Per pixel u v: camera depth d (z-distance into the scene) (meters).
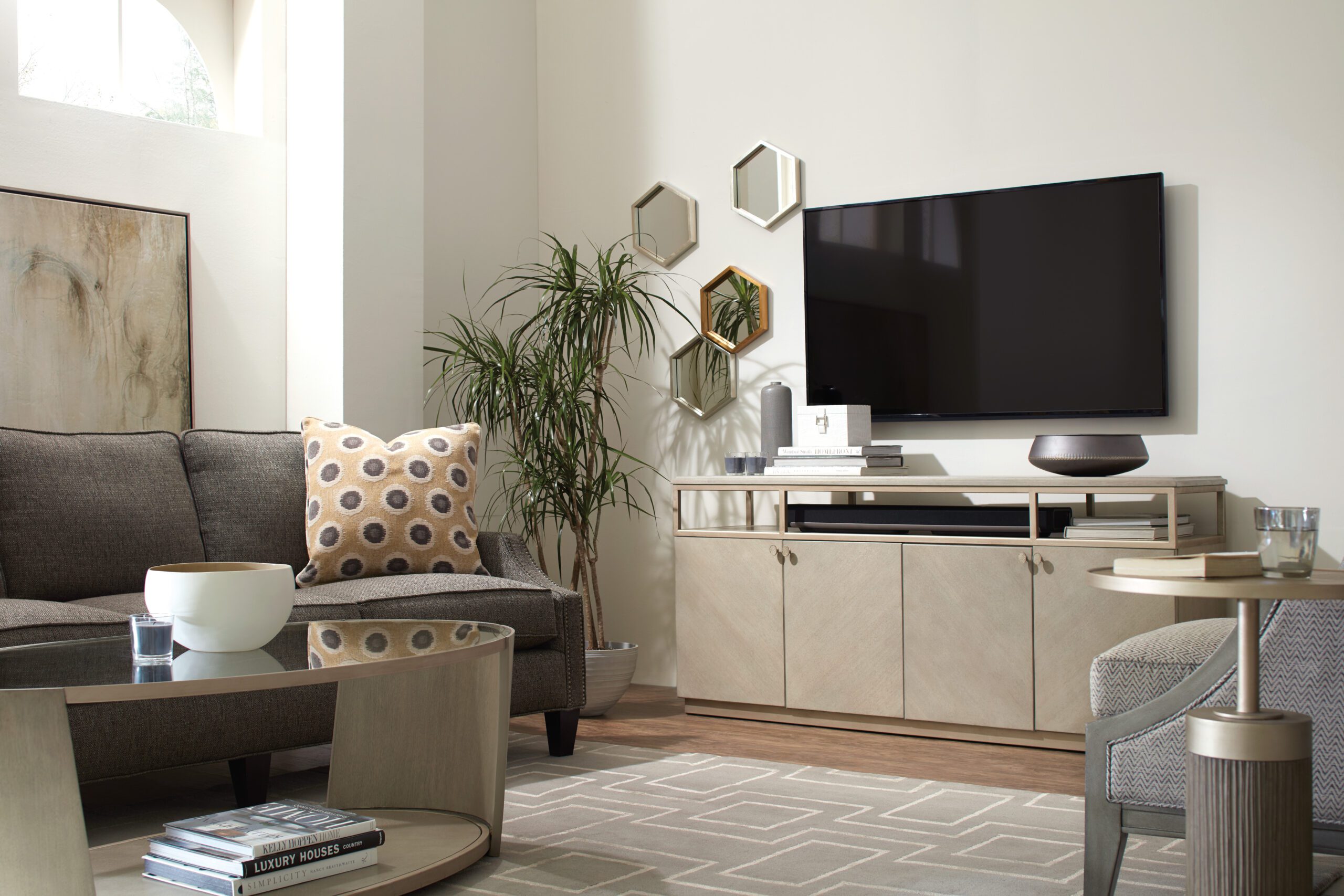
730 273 4.32
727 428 4.35
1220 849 1.58
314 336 4.00
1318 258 3.39
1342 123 3.37
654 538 4.51
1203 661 2.04
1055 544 3.26
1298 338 3.41
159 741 2.46
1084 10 3.72
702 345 4.40
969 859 2.25
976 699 3.37
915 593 3.46
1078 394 3.67
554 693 3.17
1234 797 1.57
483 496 4.43
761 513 4.26
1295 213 3.42
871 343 3.98
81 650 2.02
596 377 4.14
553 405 3.96
